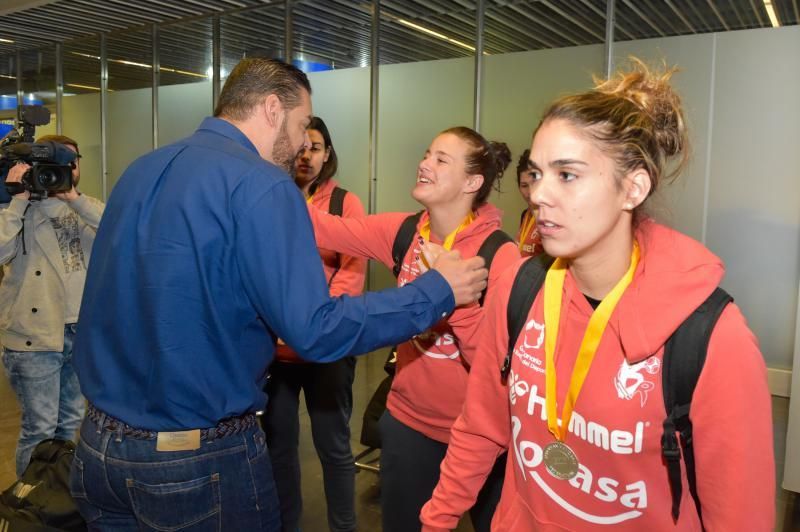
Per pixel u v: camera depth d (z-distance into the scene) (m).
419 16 6.03
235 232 1.38
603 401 1.01
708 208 4.91
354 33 6.68
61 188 2.83
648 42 4.96
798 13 5.54
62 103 8.68
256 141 1.62
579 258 1.06
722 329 0.94
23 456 2.90
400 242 2.09
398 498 2.02
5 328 2.89
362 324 1.41
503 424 1.30
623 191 0.99
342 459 2.62
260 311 1.41
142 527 1.46
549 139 0.99
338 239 2.21
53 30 7.50
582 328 1.07
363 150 6.25
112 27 7.32
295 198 1.42
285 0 5.97
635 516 1.03
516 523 1.20
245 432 1.51
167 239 1.38
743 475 0.94
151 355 1.40
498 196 5.52
